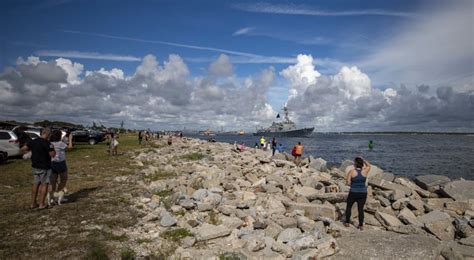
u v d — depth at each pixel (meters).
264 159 23.39
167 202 10.05
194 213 9.09
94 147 32.66
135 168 17.70
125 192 11.35
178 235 7.35
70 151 27.56
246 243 6.92
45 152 8.69
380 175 16.22
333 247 6.72
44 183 8.77
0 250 6.16
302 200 11.29
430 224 8.83
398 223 9.19
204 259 6.13
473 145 88.12
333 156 50.12
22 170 16.08
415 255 6.61
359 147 76.00
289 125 142.12
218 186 12.91
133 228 7.71
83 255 6.07
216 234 7.29
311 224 8.57
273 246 6.74
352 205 9.19
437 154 53.78
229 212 9.12
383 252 6.73
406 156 49.94
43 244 6.50
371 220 9.42
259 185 13.52
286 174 17.52
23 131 22.69
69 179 13.69
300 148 26.06
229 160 24.91
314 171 19.98
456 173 30.64
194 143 50.44
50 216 8.23
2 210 8.68
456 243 7.48
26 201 9.70
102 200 10.02
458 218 9.21
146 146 37.22
